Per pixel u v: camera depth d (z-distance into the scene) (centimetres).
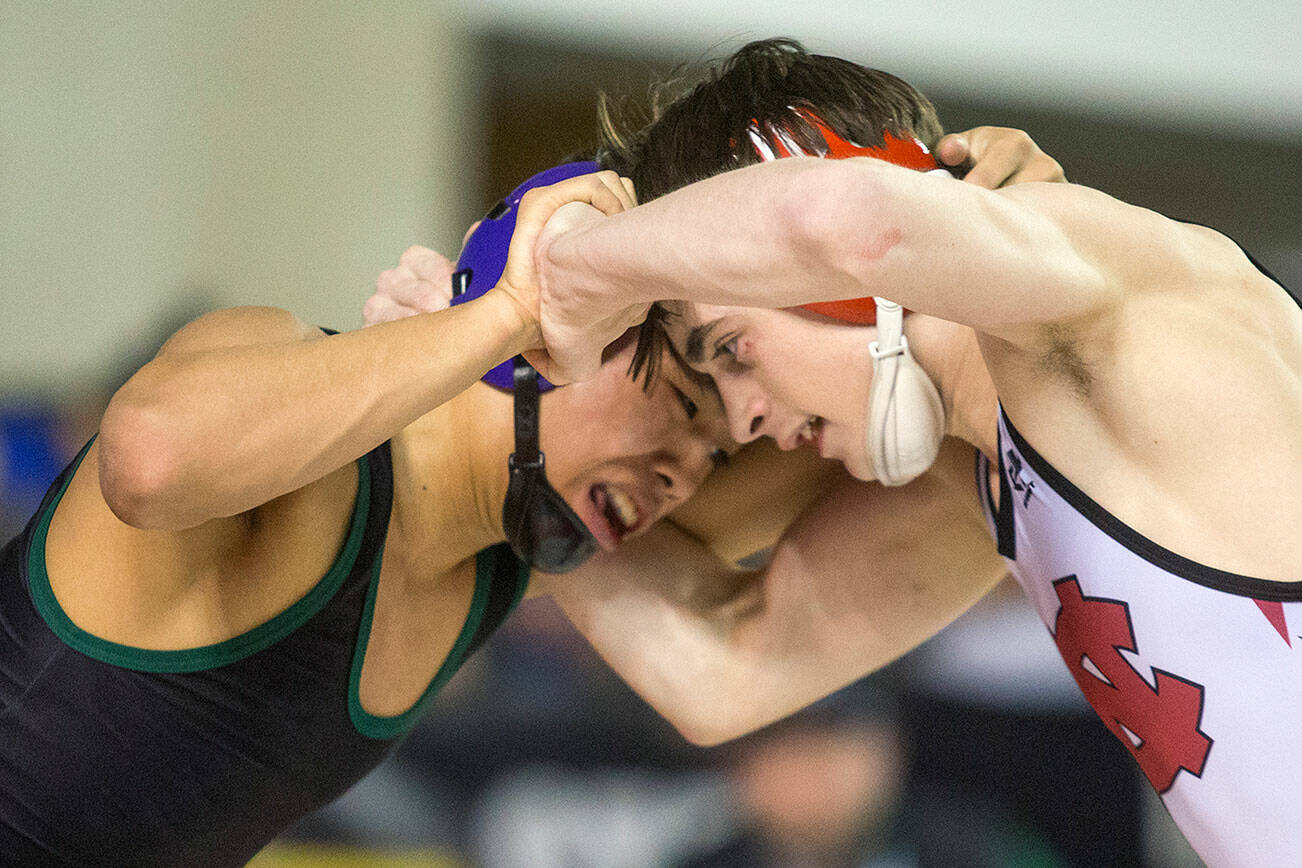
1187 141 1919
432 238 1702
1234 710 425
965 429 511
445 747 1014
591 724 1021
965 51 1767
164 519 406
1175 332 411
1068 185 427
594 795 1001
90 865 475
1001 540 504
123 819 473
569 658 1091
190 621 461
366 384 408
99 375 1417
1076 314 399
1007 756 978
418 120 1656
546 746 1015
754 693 662
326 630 488
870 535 650
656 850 984
